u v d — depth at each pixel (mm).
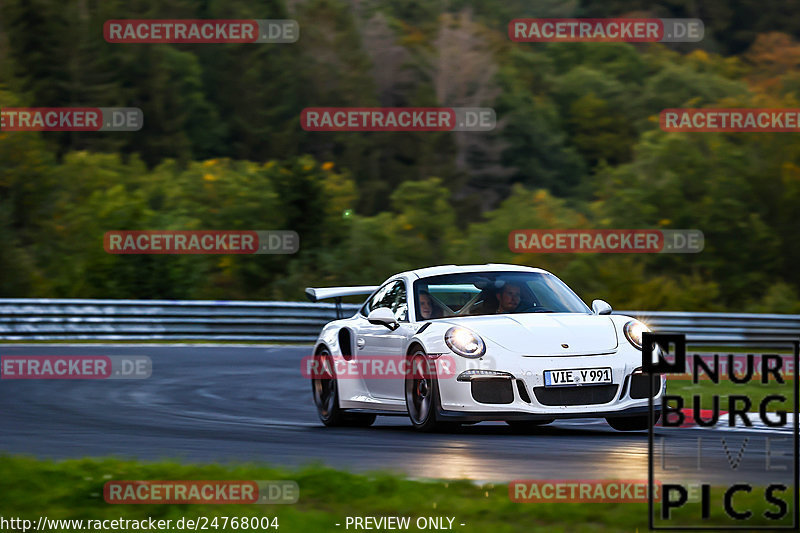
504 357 25875
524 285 29953
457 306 29250
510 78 184875
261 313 72125
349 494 16297
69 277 98250
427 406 27172
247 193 115562
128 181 134875
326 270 108750
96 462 19000
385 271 109688
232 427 29328
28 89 166000
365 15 195625
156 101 174625
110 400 38000
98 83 172250
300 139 183875
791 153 142125
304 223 114188
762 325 72688
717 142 142875
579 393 25750
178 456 22156
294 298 105000
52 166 127562
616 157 191000
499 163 172500
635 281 105250
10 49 169125
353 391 30484
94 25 175625
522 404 25547
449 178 169750
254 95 185750
